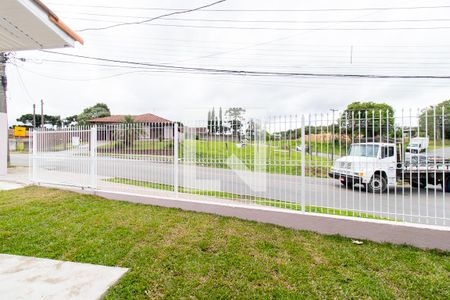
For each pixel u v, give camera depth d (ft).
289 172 18.31
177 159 22.34
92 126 26.00
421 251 14.05
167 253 13.61
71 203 22.66
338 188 18.21
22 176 41.22
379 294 10.29
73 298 9.62
